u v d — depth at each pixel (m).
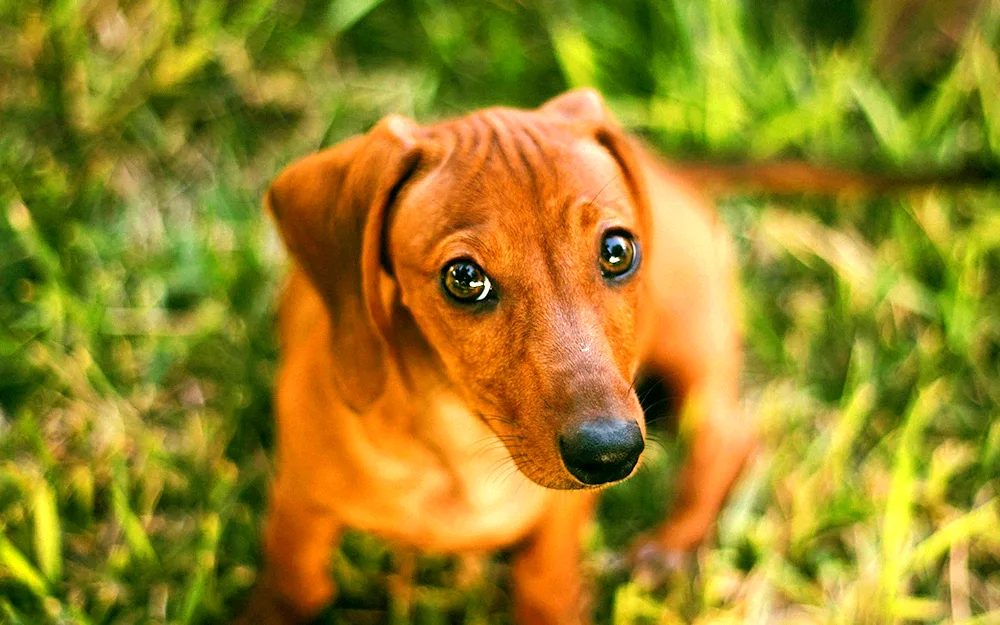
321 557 0.48
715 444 0.54
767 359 0.61
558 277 0.36
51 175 0.61
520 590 0.49
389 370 0.40
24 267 0.59
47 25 0.62
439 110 0.68
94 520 0.54
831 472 0.57
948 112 0.65
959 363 0.60
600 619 0.54
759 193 0.65
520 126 0.38
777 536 0.56
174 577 0.53
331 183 0.39
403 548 0.54
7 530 0.51
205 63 0.66
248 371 0.57
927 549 0.53
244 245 0.60
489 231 0.36
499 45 0.69
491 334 0.36
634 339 0.38
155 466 0.54
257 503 0.55
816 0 0.72
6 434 0.54
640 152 0.50
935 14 0.69
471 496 0.43
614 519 0.56
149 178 0.64
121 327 0.58
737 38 0.66
